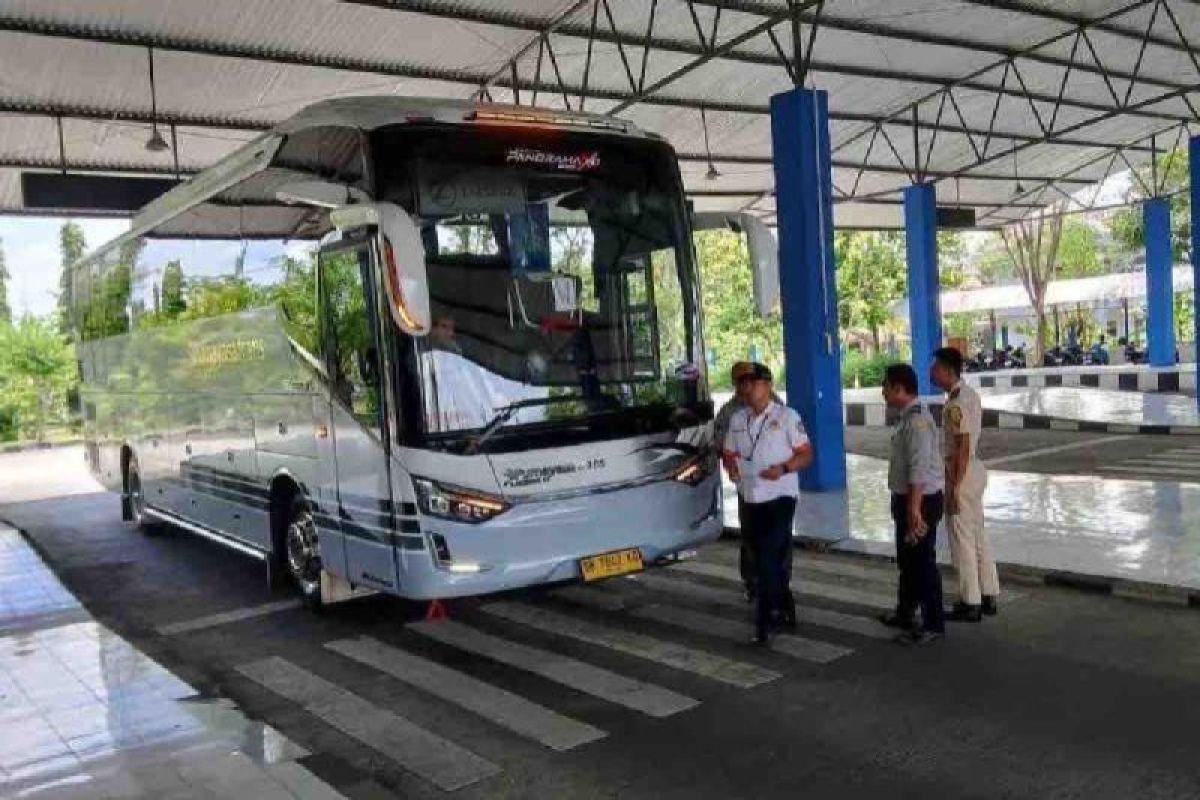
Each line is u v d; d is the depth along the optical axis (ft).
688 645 21.61
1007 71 61.11
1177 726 15.79
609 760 15.81
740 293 119.96
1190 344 123.24
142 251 35.91
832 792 14.21
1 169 50.19
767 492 21.16
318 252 22.30
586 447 20.92
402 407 19.69
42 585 31.12
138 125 47.75
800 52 40.73
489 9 42.73
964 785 14.16
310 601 25.99
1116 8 54.60
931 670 19.10
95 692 20.13
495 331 20.40
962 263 169.07
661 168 22.94
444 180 20.30
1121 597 23.62
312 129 22.29
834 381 40.45
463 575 19.71
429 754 16.53
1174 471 40.93
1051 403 71.15
